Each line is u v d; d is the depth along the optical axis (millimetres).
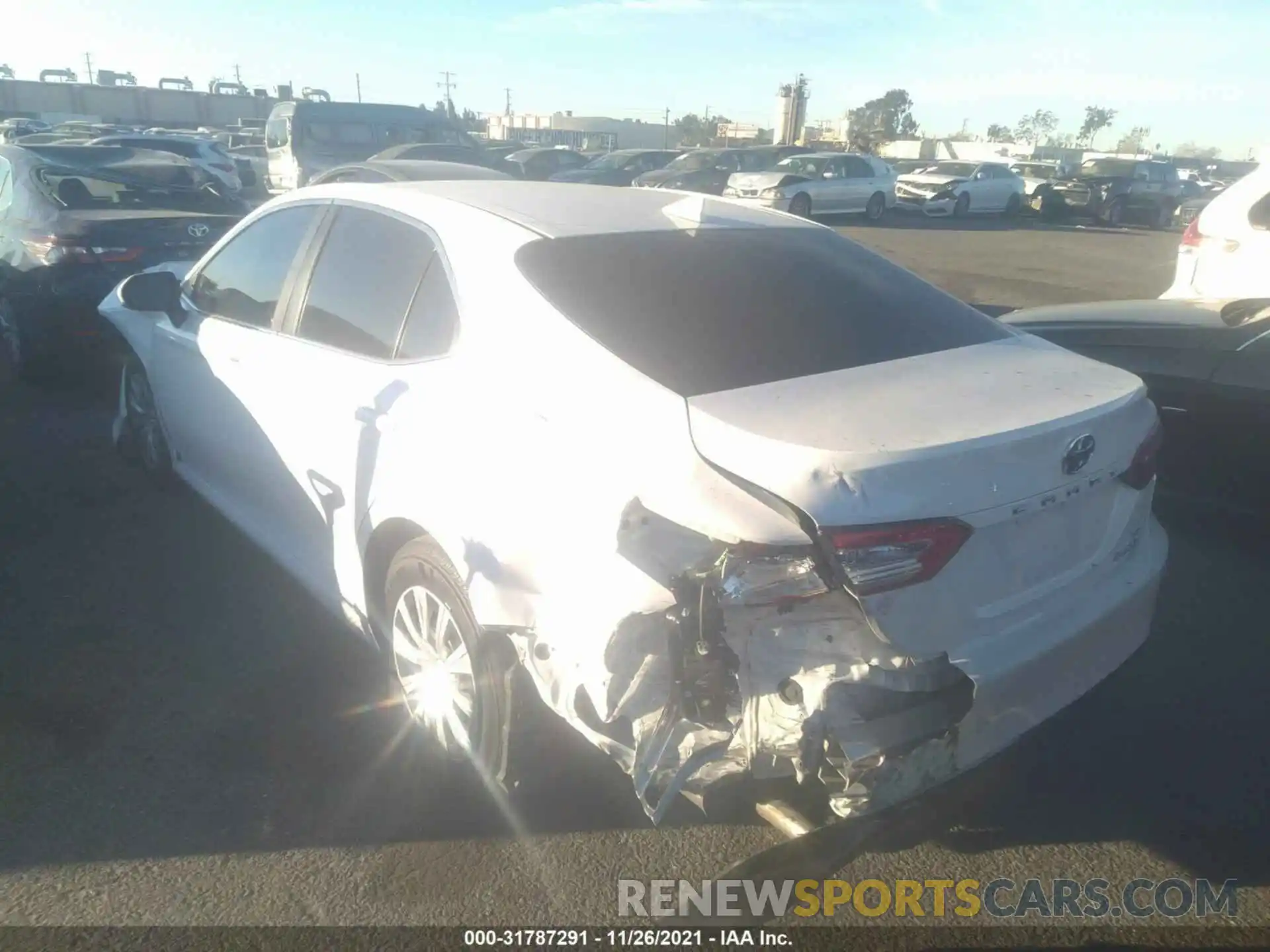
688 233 3289
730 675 2307
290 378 3590
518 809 3012
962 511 2279
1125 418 2703
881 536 2184
